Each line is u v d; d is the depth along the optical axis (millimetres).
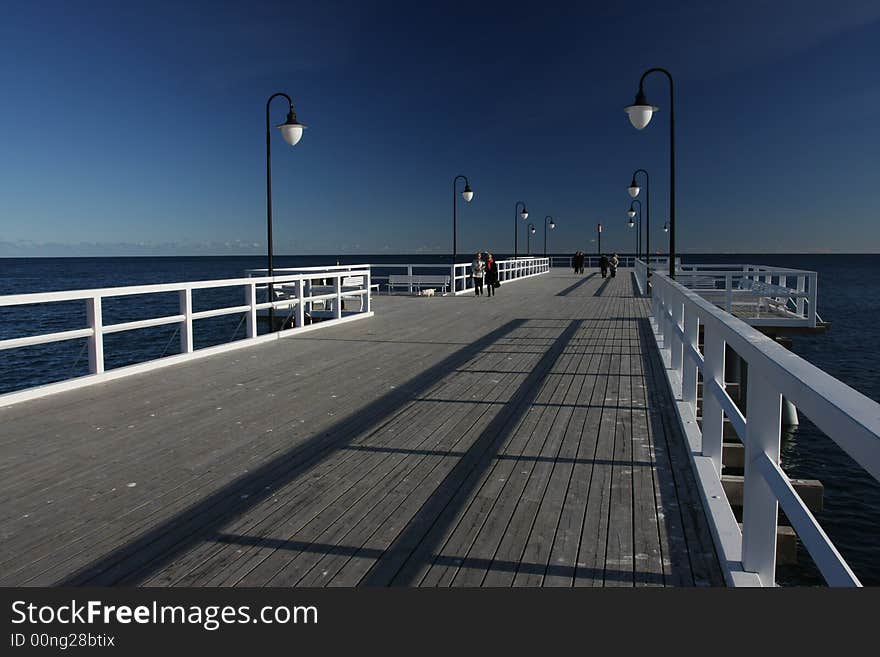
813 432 12602
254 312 10539
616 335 11562
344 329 12531
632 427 5586
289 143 13516
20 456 4844
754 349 2691
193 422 5789
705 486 3947
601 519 3689
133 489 4188
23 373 19203
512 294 22344
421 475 4434
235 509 3863
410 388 7172
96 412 6145
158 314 34938
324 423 5750
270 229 13781
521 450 4965
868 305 44844
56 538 3482
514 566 3148
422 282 23406
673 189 12078
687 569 3107
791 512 2182
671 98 11961
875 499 9398
